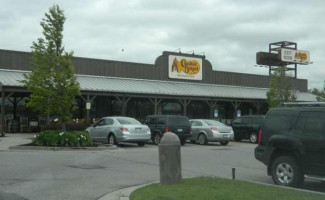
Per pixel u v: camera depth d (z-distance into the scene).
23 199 9.02
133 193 9.25
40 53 25.70
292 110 10.83
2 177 11.86
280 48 55.03
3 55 33.78
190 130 25.58
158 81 41.91
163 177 10.02
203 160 16.77
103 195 9.52
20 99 34.97
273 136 11.01
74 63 37.44
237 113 43.34
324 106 10.39
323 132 10.00
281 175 10.83
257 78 50.66
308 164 10.18
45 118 34.25
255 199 8.27
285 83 41.03
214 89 43.81
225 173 13.20
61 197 9.25
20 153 18.42
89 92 33.22
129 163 15.36
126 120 23.55
